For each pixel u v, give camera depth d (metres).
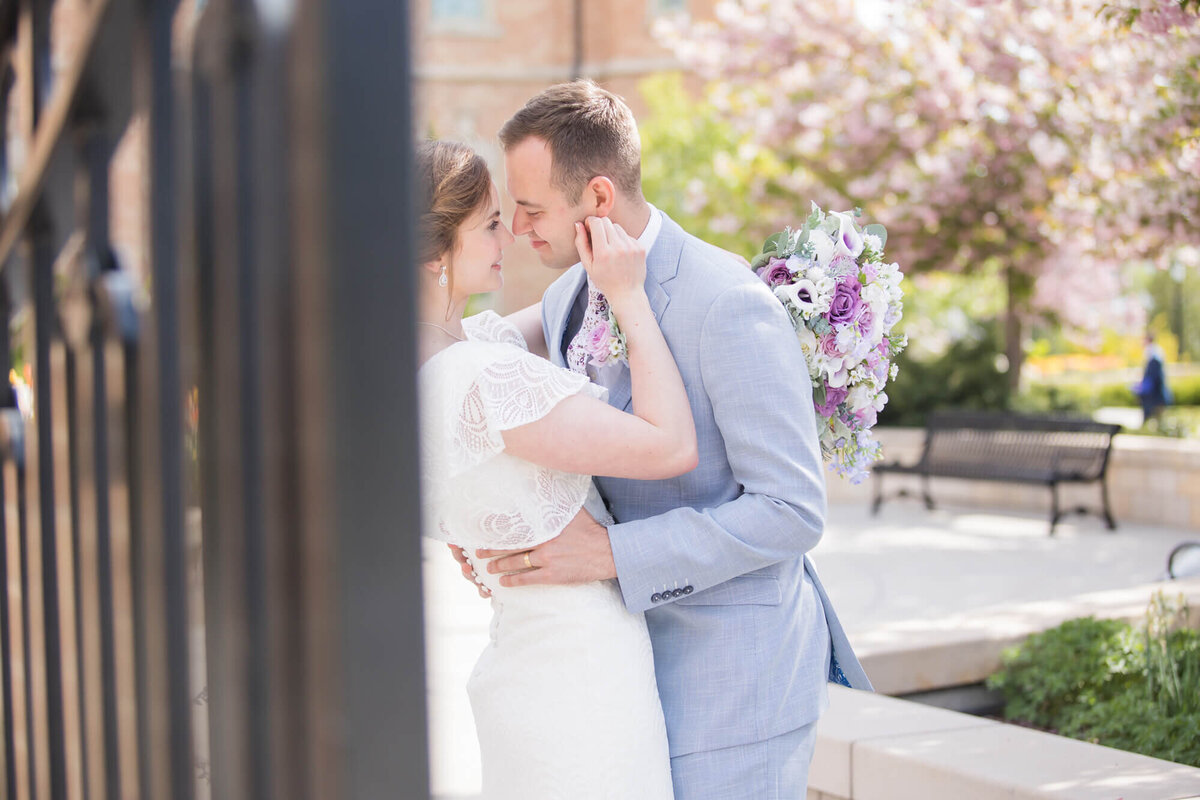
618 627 1.87
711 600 1.93
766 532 1.81
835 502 11.62
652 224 2.00
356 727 0.61
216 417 0.78
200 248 0.78
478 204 1.96
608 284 1.86
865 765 2.99
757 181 12.45
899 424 12.50
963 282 15.87
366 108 0.61
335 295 0.60
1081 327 15.04
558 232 1.97
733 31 11.68
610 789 1.81
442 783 3.42
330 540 0.61
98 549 0.98
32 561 1.24
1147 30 4.06
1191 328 27.11
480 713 1.97
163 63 0.82
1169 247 7.08
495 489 1.77
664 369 1.82
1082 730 3.48
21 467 1.31
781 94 11.47
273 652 0.65
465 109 18.95
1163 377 13.45
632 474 1.78
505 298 18.73
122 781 0.95
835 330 2.07
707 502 1.96
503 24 18.97
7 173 1.24
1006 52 7.58
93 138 0.95
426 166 1.93
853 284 2.08
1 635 1.40
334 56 0.60
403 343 0.63
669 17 18.69
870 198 11.45
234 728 0.70
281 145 0.64
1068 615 4.27
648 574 1.82
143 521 0.89
